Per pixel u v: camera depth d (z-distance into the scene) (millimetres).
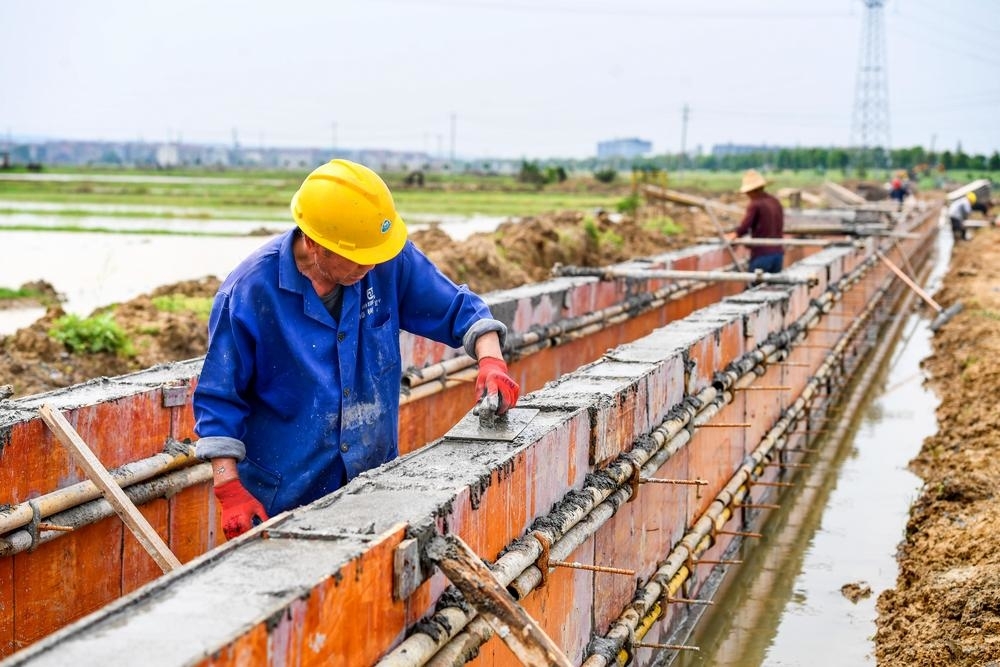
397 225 3908
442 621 3508
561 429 4570
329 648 2953
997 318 16047
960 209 35406
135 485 5051
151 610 2727
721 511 7090
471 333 4199
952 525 7648
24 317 14562
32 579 4543
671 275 10297
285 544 3207
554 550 4309
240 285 3781
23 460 4484
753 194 13641
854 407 12922
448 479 3789
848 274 15312
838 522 8781
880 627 6672
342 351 3932
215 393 3762
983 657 5555
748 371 8055
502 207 51312
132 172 115500
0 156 138500
